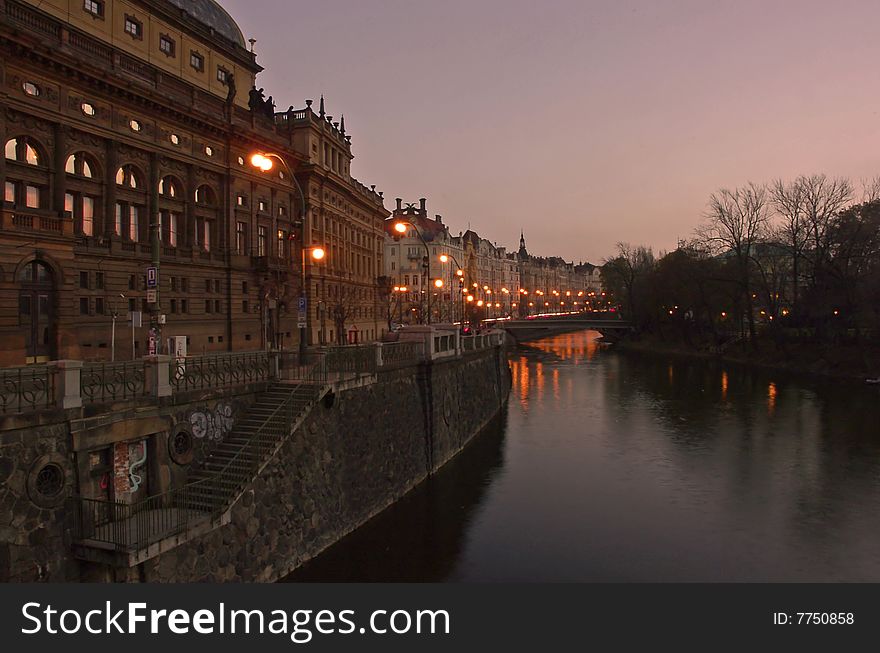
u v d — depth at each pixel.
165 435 14.75
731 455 30.55
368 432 21.62
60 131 28.31
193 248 36.84
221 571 14.02
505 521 21.66
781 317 75.25
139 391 14.88
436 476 26.89
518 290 183.75
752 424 37.72
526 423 39.16
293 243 47.66
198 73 40.41
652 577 17.23
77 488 12.30
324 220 52.31
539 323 102.38
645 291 98.00
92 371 13.77
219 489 14.48
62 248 27.48
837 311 60.94
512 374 65.69
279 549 16.16
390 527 20.83
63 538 11.77
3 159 25.52
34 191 27.83
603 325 108.56
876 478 26.48
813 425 36.94
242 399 17.66
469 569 17.58
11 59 25.91
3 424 10.85
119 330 31.70
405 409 25.14
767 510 22.80
